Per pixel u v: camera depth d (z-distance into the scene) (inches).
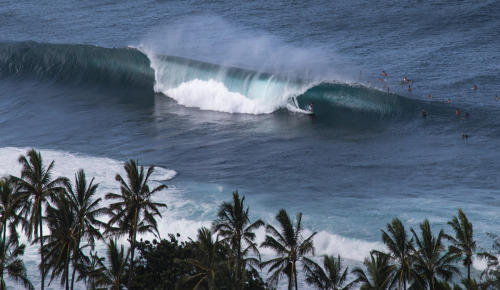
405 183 6565.0
